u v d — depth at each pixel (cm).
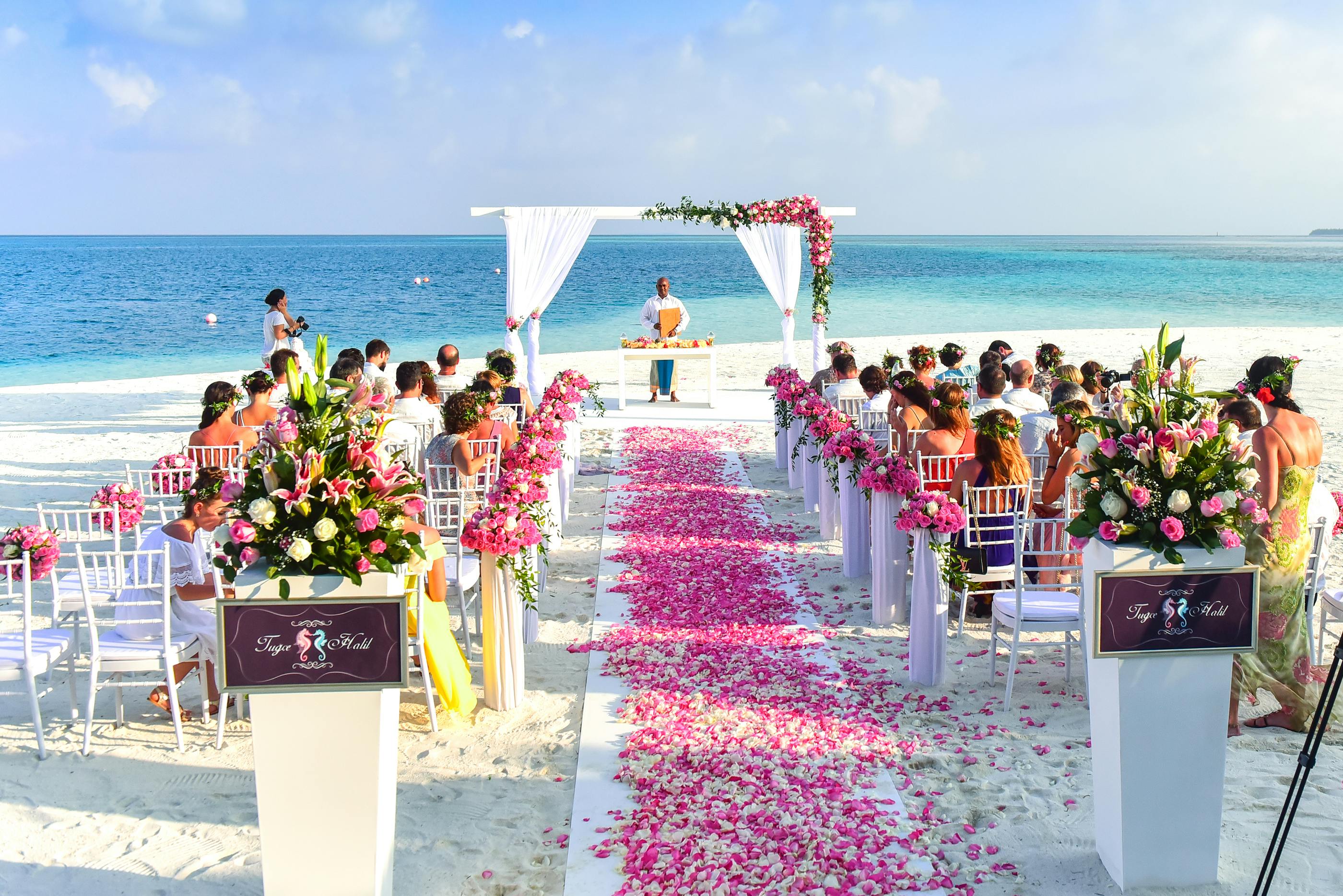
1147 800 354
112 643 482
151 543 491
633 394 1645
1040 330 2736
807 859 374
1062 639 600
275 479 332
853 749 464
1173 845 357
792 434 994
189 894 366
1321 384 1642
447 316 3369
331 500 330
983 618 653
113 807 427
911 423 769
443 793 437
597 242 19025
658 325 1505
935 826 400
